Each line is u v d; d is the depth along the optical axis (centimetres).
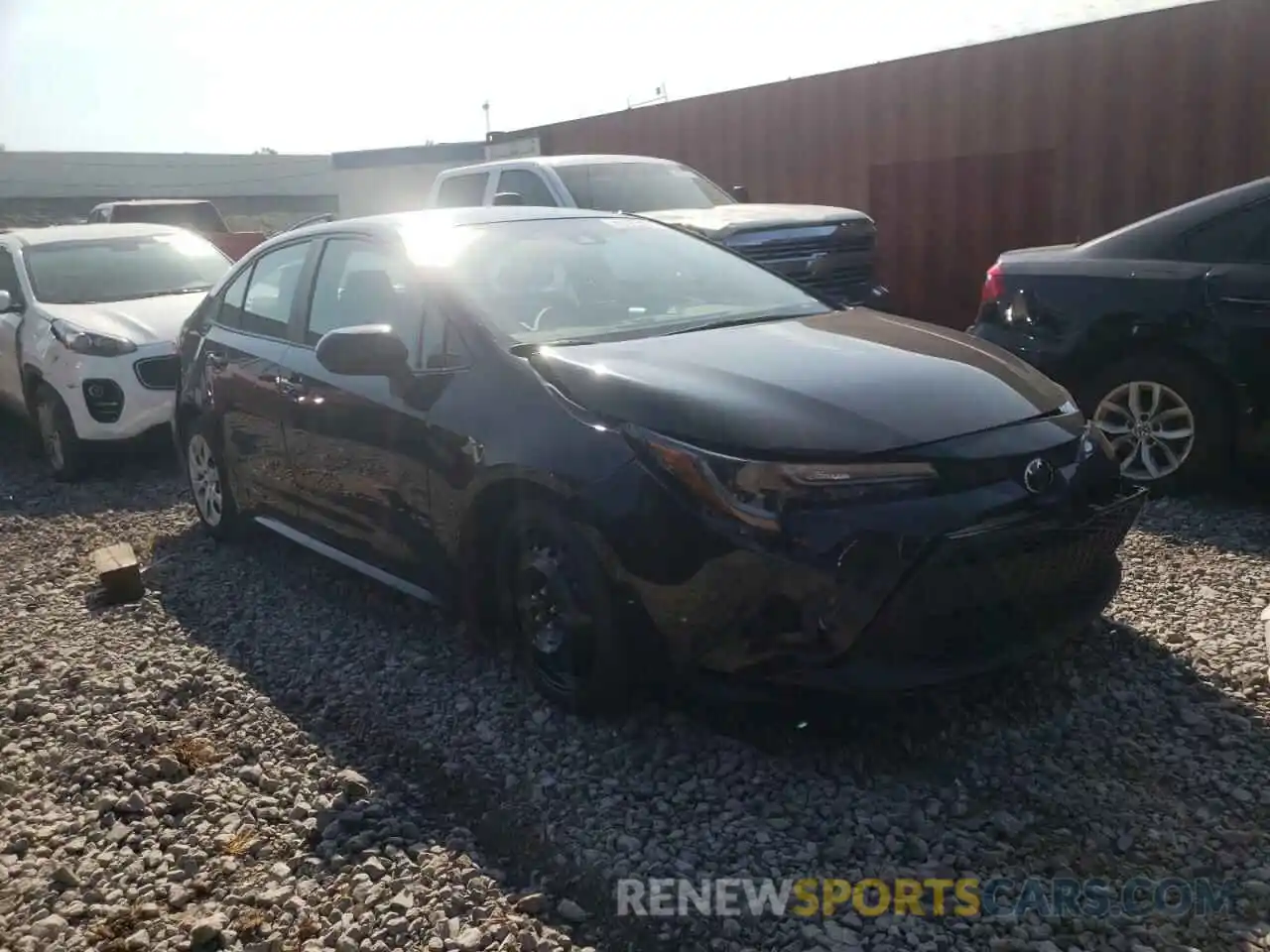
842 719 385
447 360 439
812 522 332
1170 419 614
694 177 1084
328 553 524
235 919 305
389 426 452
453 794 362
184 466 659
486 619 436
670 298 488
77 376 788
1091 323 621
